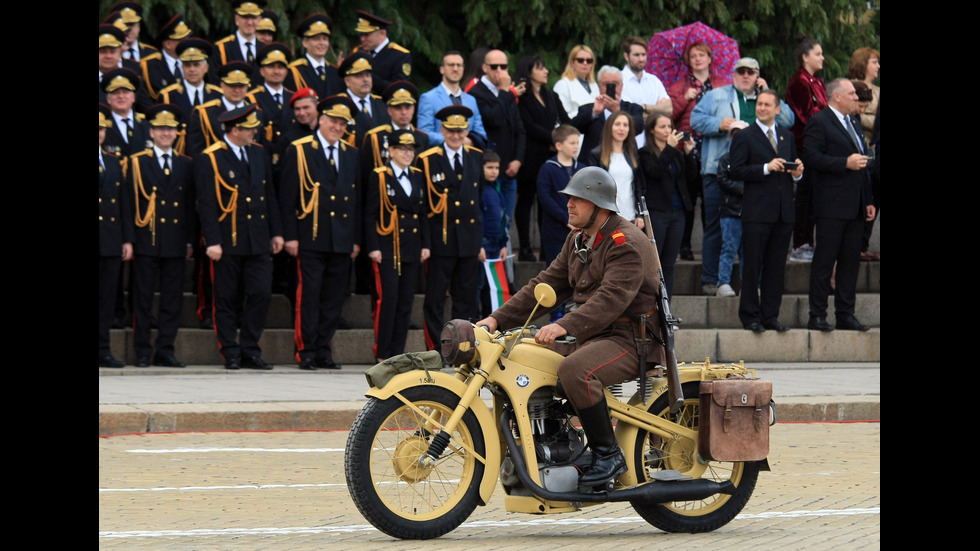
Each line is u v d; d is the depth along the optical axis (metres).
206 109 47.72
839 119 52.59
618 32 66.44
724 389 24.64
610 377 24.36
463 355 23.98
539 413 24.55
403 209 47.88
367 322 52.03
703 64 56.12
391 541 23.80
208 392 41.66
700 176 57.25
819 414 42.81
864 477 31.91
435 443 23.72
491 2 64.88
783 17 69.94
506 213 52.19
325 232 47.19
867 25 72.44
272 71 49.53
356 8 62.47
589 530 25.34
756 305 52.69
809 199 57.41
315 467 32.78
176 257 46.84
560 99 54.31
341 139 49.12
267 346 49.69
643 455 25.23
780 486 30.59
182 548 23.03
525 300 25.66
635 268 24.25
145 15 57.56
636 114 52.75
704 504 26.08
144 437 37.22
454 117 48.50
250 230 46.69
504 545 23.45
